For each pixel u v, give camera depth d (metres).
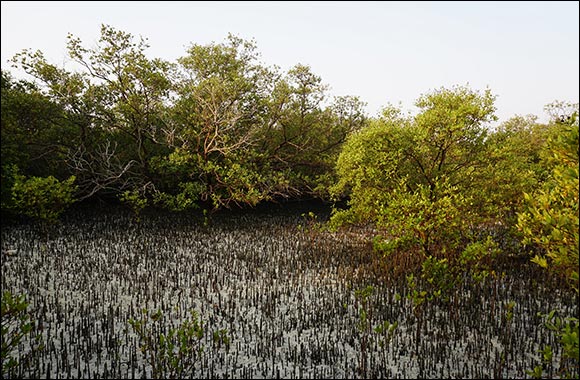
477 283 9.06
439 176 10.53
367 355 6.40
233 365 6.05
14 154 13.81
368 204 11.09
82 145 16.06
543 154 11.12
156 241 13.46
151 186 17.62
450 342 6.87
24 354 6.08
